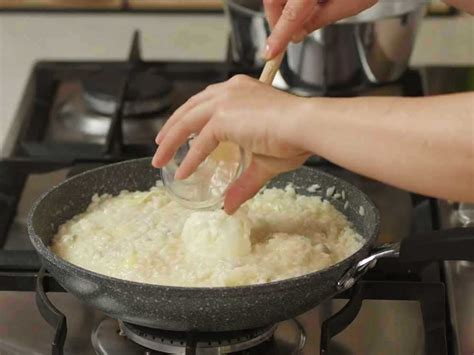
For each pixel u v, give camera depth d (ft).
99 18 6.04
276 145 3.22
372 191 4.51
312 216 3.88
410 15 4.84
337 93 4.95
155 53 5.72
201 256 3.57
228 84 3.32
